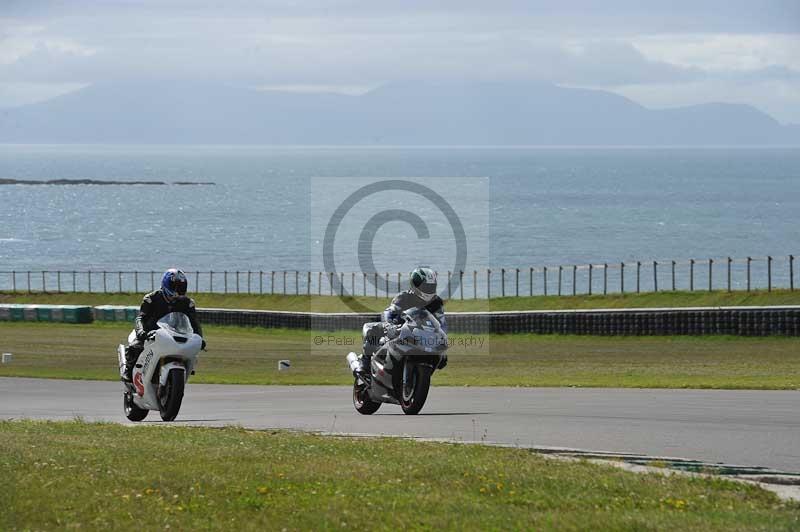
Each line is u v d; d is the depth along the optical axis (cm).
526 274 17325
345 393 4150
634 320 7556
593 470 1758
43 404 3803
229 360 6594
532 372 5262
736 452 2028
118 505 1505
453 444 2098
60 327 10275
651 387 3869
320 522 1394
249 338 8581
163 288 2825
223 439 2183
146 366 2797
